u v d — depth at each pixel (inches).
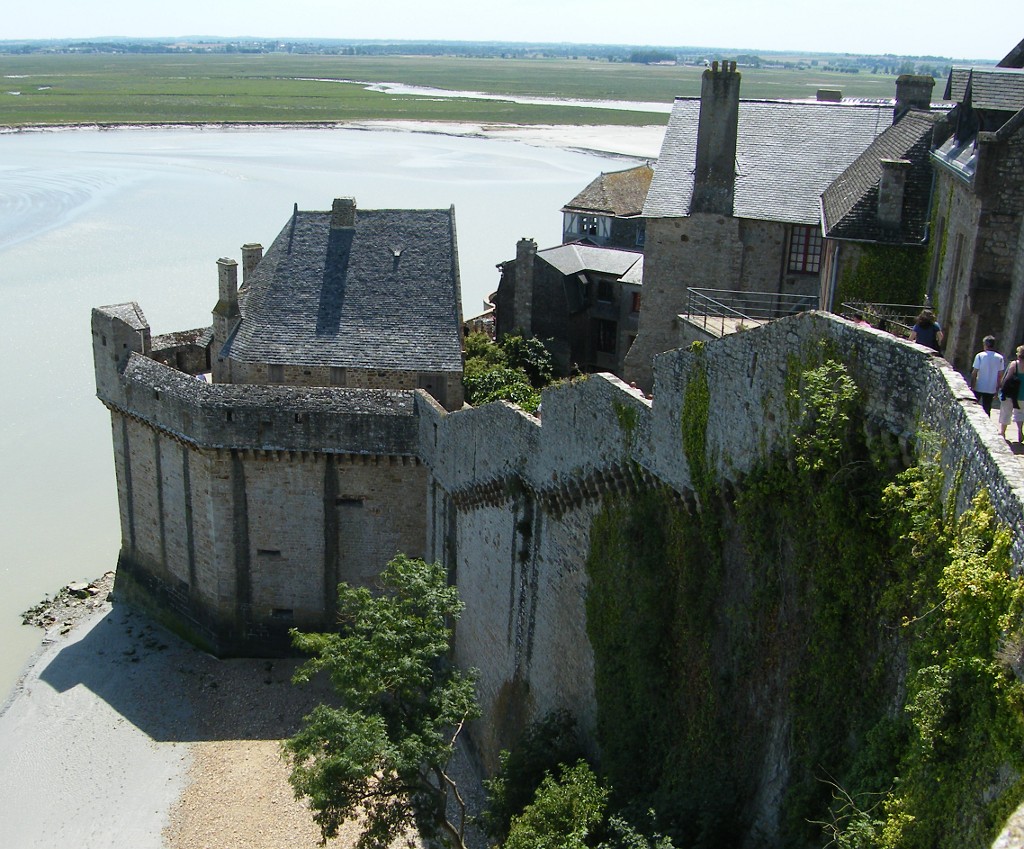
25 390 2883.9
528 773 1272.1
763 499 938.7
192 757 1625.2
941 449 722.8
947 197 1407.5
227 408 1772.9
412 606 1261.1
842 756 831.1
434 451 1724.9
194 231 4741.6
